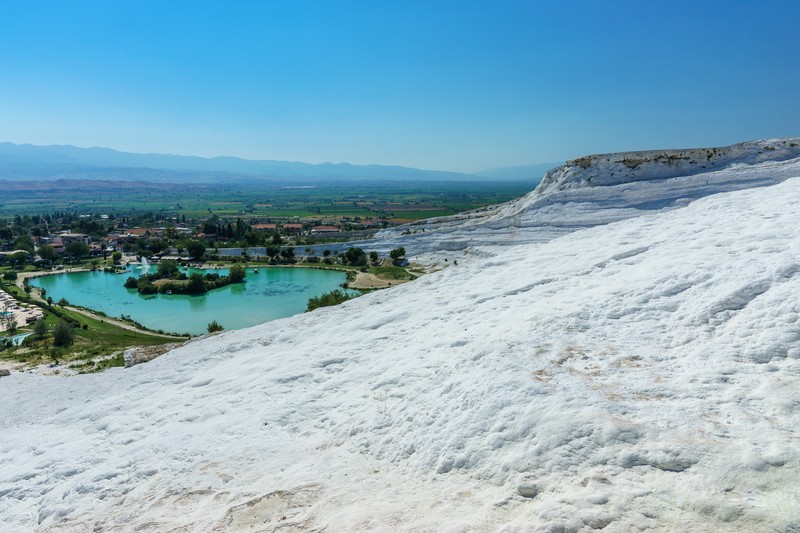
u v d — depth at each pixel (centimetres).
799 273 1170
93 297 8138
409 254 8938
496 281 2159
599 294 1455
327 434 1155
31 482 1305
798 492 564
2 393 2647
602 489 647
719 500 581
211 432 1320
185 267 10675
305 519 789
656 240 2020
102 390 2223
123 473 1207
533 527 605
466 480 777
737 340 977
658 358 991
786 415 717
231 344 2388
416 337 1667
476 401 961
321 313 2592
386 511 745
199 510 927
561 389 911
